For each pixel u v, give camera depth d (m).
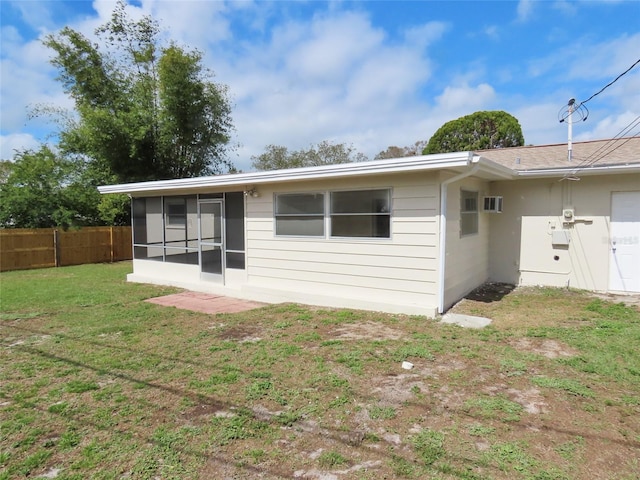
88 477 2.42
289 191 7.77
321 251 7.41
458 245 7.14
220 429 2.96
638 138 9.70
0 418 3.20
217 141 19.86
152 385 3.81
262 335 5.45
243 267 8.61
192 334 5.55
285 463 2.54
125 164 17.62
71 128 18.06
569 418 3.05
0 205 15.04
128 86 18.84
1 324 6.18
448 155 5.48
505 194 9.13
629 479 2.32
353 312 6.67
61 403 3.44
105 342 5.21
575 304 7.03
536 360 4.28
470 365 4.18
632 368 4.00
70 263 15.43
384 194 6.62
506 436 2.80
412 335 5.27
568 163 8.66
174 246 9.96
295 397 3.48
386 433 2.88
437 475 2.39
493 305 6.96
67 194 16.38
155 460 2.59
